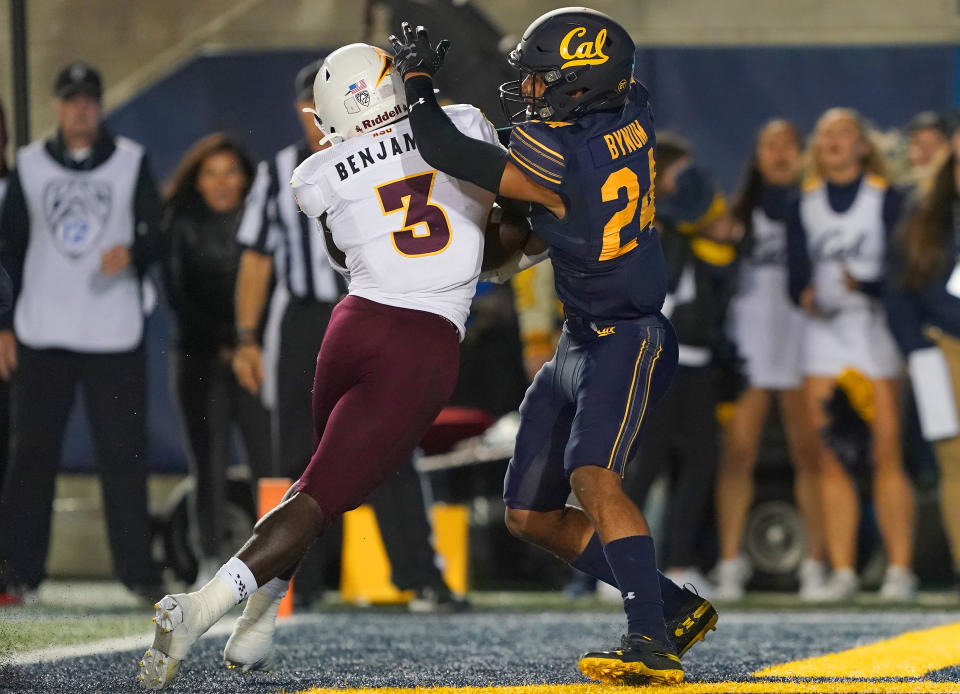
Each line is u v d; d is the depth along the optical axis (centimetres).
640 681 1233
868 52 3120
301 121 3075
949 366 2427
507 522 1388
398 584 2222
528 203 1284
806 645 1667
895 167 2998
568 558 1380
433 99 1234
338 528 2625
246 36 3102
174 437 3012
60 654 1523
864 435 2517
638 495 2461
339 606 2355
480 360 2755
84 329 2291
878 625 1950
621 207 1234
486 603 2447
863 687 1229
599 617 2122
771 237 2559
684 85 3136
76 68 2311
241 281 2345
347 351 1227
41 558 2281
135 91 3097
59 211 2302
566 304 1311
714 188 2495
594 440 1252
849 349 2525
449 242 1241
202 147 2400
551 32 1223
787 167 2577
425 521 2228
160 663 1177
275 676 1353
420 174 1247
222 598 1185
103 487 2309
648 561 1245
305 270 2205
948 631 1844
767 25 3136
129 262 2314
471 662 1500
